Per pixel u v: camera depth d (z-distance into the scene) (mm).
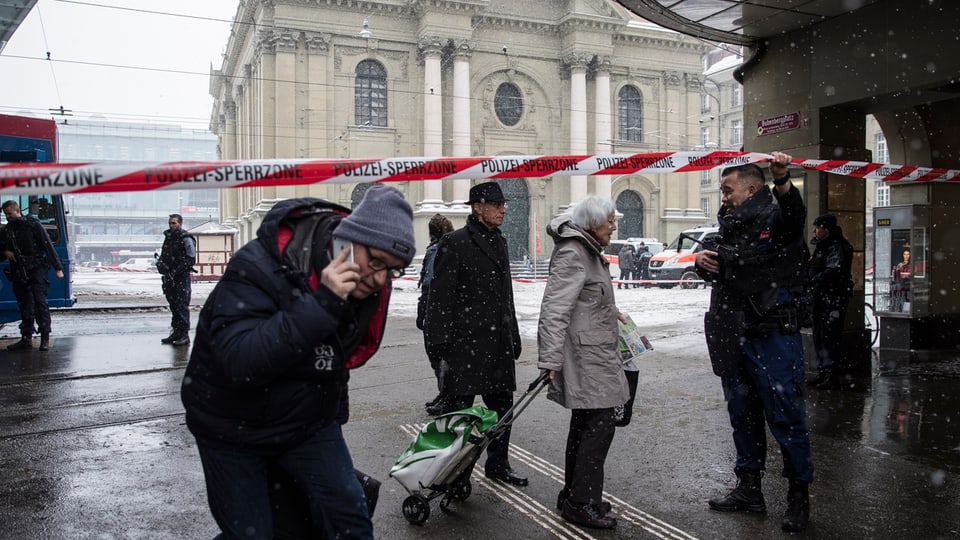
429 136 36031
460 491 4082
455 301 4535
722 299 4059
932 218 9602
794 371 3883
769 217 3979
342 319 2260
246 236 43531
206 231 33719
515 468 4855
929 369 8203
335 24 35312
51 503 4191
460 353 4500
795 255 4012
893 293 9789
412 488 3889
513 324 4742
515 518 4016
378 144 36250
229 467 2215
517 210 39812
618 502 4227
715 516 4012
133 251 95312
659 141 42062
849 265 7199
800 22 7566
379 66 36594
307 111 34875
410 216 2211
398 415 6289
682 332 11836
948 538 3658
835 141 7672
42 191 1996
